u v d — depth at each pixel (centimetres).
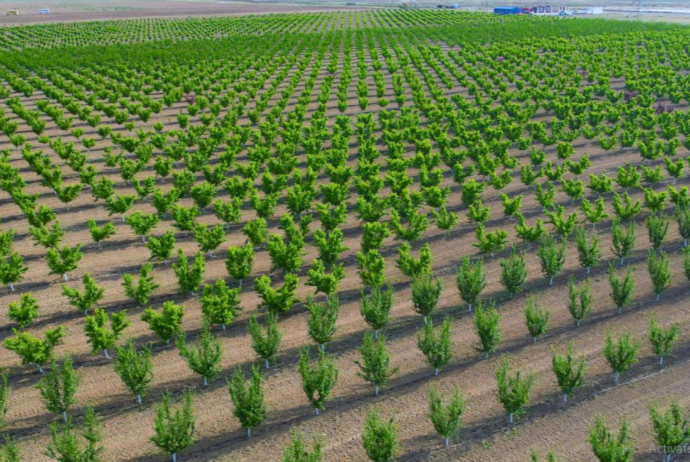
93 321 2505
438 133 5384
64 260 3180
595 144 5516
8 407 2383
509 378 2209
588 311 2784
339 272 2981
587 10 17350
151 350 2700
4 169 4409
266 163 5006
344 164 4678
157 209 3925
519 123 5859
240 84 7319
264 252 3581
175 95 6962
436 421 2094
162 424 2016
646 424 2216
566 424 2234
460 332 2788
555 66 8631
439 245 3650
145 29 14062
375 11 18488
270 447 2177
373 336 2772
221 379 2519
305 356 2286
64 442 1919
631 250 3497
